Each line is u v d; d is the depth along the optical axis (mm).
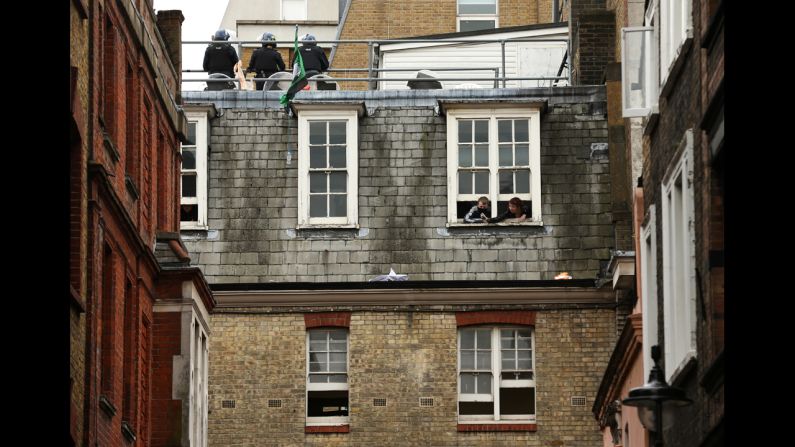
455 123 51312
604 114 51344
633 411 38094
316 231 50812
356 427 48969
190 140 51125
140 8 37656
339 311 49469
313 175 51188
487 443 48812
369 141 51469
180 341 38281
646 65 33625
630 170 49469
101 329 33281
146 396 37625
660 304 32719
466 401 49125
